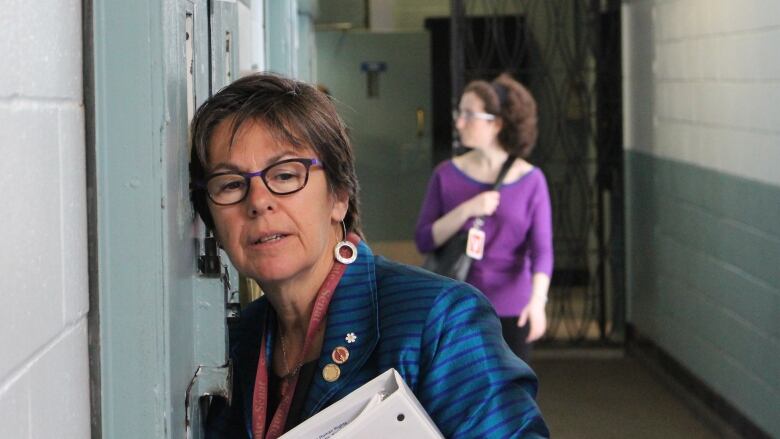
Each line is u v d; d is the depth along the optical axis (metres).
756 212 5.34
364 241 1.87
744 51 5.50
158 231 1.46
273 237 1.68
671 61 7.04
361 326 1.74
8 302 1.06
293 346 1.83
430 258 4.72
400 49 9.42
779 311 5.01
